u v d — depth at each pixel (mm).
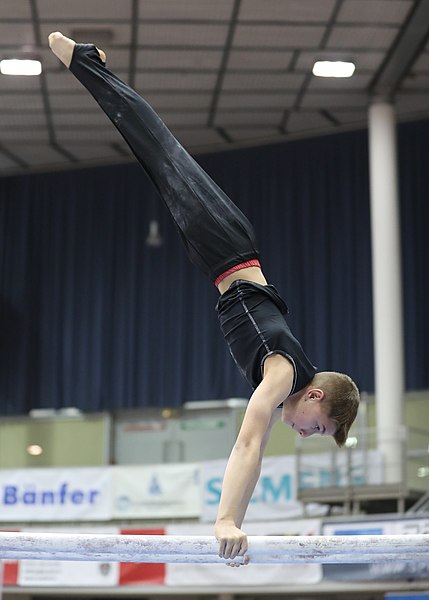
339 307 21156
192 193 5734
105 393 22578
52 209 24000
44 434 23578
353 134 22094
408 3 17266
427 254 20750
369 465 17453
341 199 21781
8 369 23172
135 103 5953
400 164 21469
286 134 22703
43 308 23375
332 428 5520
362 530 16047
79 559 5516
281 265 21766
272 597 20422
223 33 18375
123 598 21516
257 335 5398
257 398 5121
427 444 20297
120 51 19031
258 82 20375
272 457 18641
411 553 5168
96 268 23297
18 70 19281
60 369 22922
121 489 20141
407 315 20516
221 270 5688
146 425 23203
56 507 20406
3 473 20891
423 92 20734
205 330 22141
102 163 24000
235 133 22703
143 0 17156
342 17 17828
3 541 5074
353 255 21312
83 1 17188
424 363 20234
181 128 22562
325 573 16641
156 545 5016
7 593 19344
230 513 4883
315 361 21000
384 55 19125
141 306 22812
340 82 20266
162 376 22266
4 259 23875
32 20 17734
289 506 18219
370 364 20594
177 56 19266
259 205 22453
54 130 22469
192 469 19703
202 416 22750
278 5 17406
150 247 23109
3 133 22656
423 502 17750
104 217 23609
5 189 24438
